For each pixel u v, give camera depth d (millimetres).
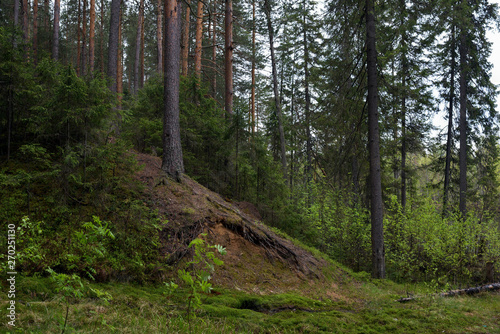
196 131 11523
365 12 12727
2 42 6520
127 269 5910
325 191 15172
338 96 13508
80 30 24203
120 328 4062
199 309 5398
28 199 5844
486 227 13125
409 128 18734
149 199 7891
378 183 12047
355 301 8375
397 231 14000
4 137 7070
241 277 7605
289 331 5504
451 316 7375
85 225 3199
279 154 21406
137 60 23391
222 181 11711
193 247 7312
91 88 6984
